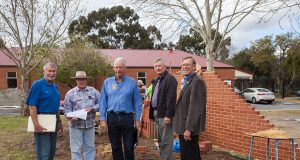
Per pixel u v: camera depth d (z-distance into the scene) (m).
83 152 7.59
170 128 6.77
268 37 44.59
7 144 9.52
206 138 9.59
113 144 6.52
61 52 26.86
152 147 8.88
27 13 17.80
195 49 42.31
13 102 29.98
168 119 6.62
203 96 5.41
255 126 7.91
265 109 28.22
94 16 56.78
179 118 5.59
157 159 7.60
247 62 53.00
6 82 33.34
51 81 6.14
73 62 26.89
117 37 57.09
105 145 8.96
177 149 8.19
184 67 5.54
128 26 57.00
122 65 6.41
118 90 6.43
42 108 6.04
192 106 5.33
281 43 43.84
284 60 43.94
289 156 7.09
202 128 5.43
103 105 6.57
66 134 10.00
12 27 17.83
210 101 9.41
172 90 6.62
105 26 57.31
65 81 27.06
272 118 20.59
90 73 27.55
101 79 31.30
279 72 44.72
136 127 6.52
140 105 6.57
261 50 45.09
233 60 55.81
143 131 10.65
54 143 6.31
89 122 6.90
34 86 5.96
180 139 5.59
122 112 6.39
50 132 6.16
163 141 6.83
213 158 7.74
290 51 41.66
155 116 7.29
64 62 26.73
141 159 7.59
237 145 8.42
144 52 39.53
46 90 6.04
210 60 17.38
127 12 56.97
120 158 6.57
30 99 5.96
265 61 45.28
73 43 27.98
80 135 6.86
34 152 8.52
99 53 29.20
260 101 35.22
